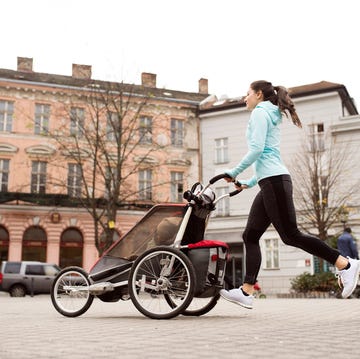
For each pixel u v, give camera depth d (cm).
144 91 3634
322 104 3303
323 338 387
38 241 3406
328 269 3097
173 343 361
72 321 581
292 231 540
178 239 599
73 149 3148
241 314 678
